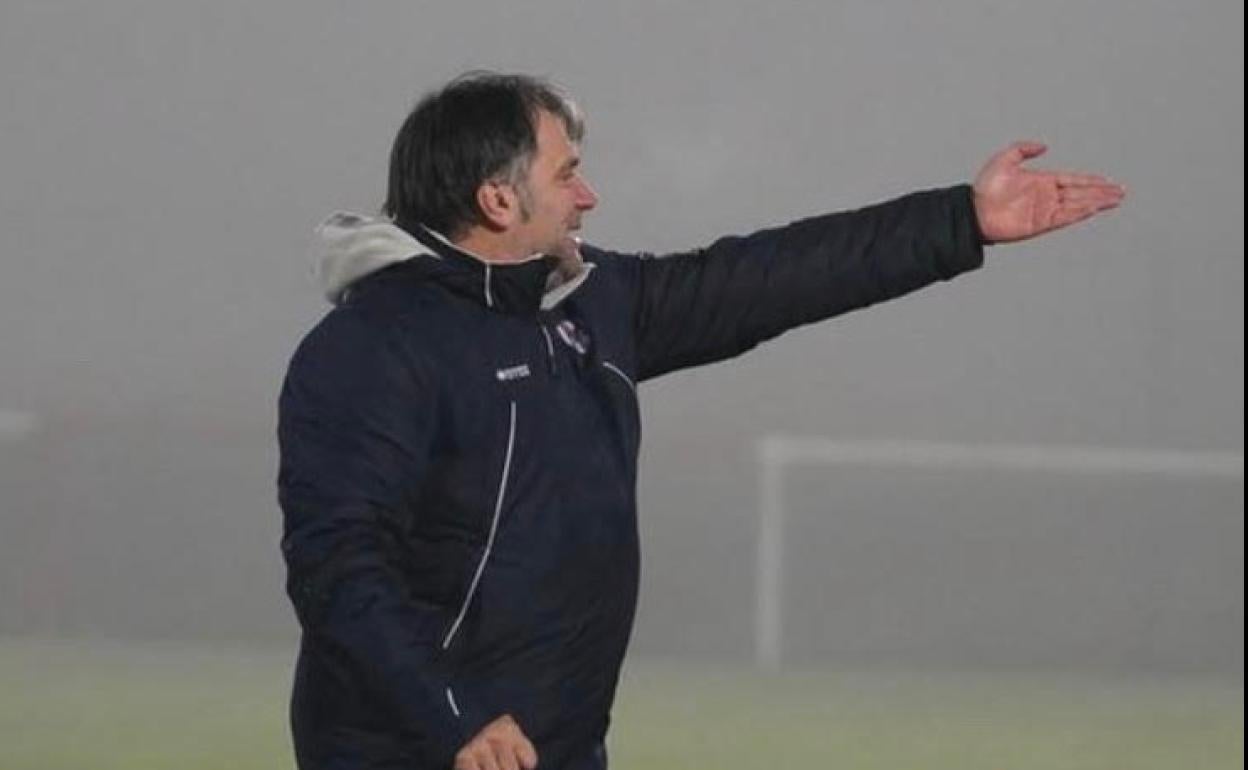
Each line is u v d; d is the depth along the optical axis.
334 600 11.30
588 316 12.19
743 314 12.71
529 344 11.83
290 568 11.51
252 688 35.09
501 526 11.70
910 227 12.90
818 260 12.79
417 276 11.77
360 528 11.39
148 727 30.42
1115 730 33.19
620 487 11.96
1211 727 33.88
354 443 11.48
